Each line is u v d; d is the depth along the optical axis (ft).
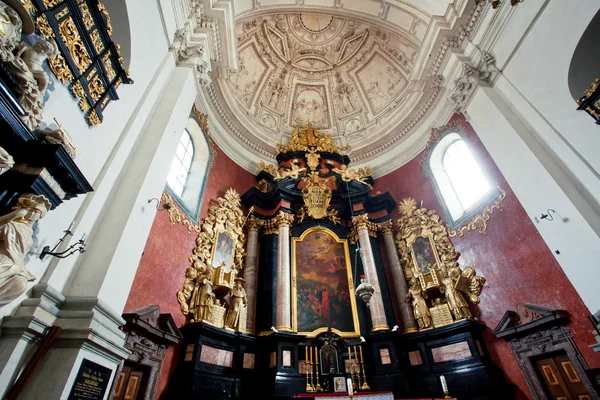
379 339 26.66
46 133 10.25
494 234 24.80
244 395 23.31
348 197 37.11
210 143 32.71
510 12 23.43
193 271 24.36
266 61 47.24
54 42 10.57
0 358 9.01
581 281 16.99
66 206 12.12
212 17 27.76
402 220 34.35
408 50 40.91
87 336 10.80
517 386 20.74
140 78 18.58
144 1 18.89
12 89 9.04
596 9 17.02
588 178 17.80
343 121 49.55
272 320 27.66
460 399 21.94
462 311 24.72
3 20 8.86
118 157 15.92
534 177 20.48
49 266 11.39
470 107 27.27
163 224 22.45
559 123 19.63
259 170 40.83
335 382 24.41
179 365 20.92
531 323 20.06
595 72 18.22
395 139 41.60
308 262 32.76
